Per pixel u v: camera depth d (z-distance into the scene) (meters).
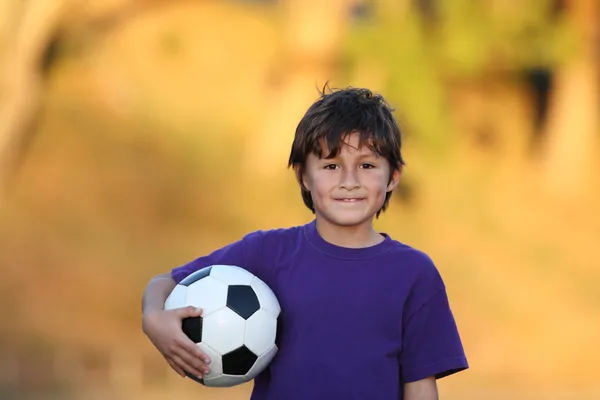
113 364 18.23
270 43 20.94
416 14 21.09
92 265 19.20
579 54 21.27
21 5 20.16
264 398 3.70
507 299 19.83
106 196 19.88
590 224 20.78
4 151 19.58
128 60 20.69
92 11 20.50
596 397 17.81
